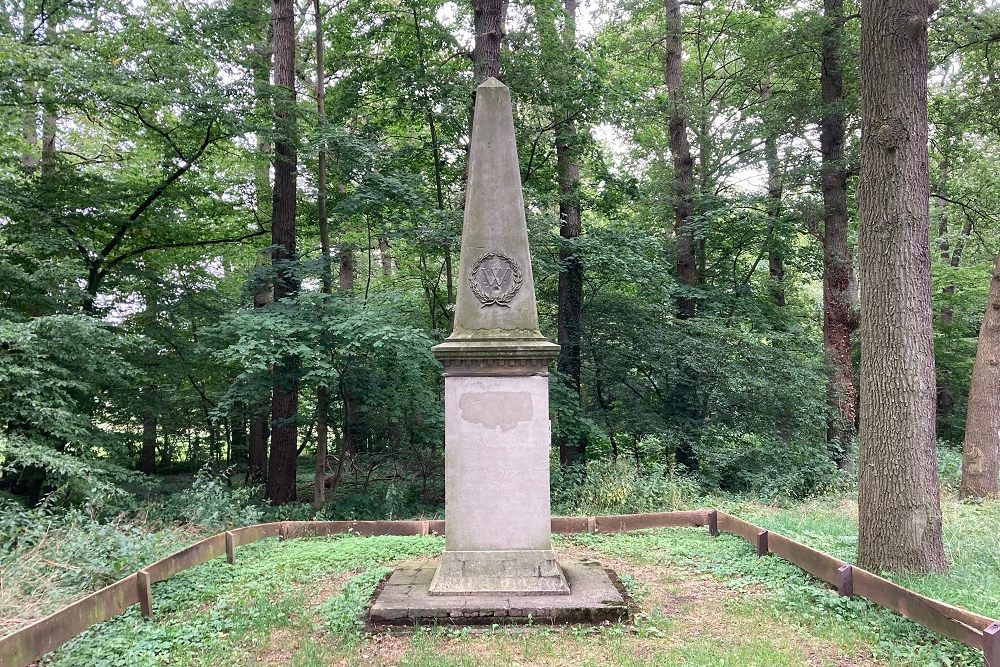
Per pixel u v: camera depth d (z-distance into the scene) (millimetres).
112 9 12117
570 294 15570
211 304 14211
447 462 6121
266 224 16047
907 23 6641
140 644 5062
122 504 10406
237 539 8148
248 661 4824
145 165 15375
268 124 12648
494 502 6086
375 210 13539
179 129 12828
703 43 20875
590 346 15859
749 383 14273
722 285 18422
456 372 6168
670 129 17609
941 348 21062
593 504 12055
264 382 12312
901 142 6680
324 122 12742
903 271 6629
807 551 6570
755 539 7891
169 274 14555
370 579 6621
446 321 16156
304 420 12961
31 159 15016
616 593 5980
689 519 9469
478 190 6371
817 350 16094
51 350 9430
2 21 11734
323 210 13398
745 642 5086
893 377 6625
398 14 13805
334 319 11477
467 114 13328
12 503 8406
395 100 14828
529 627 5406
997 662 4203
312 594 6477
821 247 17578
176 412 15555
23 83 10680
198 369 14008
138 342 11164
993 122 15211
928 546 6512
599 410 15789
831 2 15625
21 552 6777
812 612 5645
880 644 4895
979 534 8352
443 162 15055
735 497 13078
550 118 15023
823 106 15344
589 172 17484
